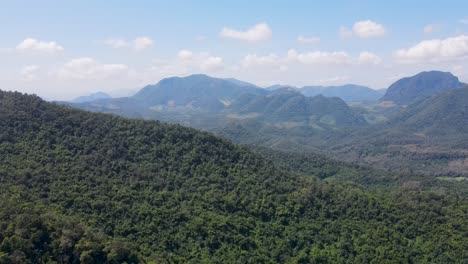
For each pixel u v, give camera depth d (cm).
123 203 8662
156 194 9319
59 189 8525
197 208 9212
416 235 9688
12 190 8019
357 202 10581
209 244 8275
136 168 10056
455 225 10050
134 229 8069
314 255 8675
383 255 8800
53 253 6512
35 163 9125
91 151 10225
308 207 10162
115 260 6781
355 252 8919
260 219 9525
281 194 10481
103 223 7975
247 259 8144
